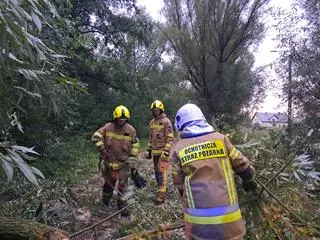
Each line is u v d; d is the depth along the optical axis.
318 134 8.46
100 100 23.05
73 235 4.15
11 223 3.93
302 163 4.66
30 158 3.35
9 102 3.60
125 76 23.52
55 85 4.21
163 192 7.04
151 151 8.15
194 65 30.12
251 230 4.11
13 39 2.73
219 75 29.91
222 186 3.21
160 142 7.96
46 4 3.62
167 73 33.59
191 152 3.32
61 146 11.98
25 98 4.11
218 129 5.24
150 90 26.53
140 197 6.92
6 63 3.01
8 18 2.63
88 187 8.73
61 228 5.37
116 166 6.38
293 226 4.12
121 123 6.44
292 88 9.86
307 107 9.70
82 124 18.38
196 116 3.46
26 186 6.44
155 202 6.82
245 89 29.16
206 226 3.13
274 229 4.08
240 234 3.17
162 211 5.38
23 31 2.91
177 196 7.33
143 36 24.48
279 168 4.61
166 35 29.97
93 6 21.20
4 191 6.27
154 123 8.15
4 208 5.48
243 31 29.14
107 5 22.81
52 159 10.89
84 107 19.53
